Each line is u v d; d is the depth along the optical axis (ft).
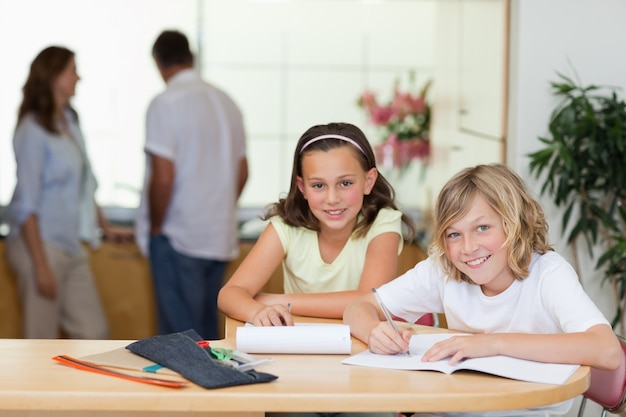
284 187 19.24
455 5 14.83
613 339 6.33
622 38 11.14
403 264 15.53
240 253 15.69
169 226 13.69
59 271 14.17
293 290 8.98
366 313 7.34
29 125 13.65
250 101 19.06
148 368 6.03
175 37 13.76
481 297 7.25
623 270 10.90
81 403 5.58
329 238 8.53
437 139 16.69
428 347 6.83
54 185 13.93
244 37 18.81
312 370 6.19
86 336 14.64
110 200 18.31
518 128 11.22
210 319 14.29
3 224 15.99
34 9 17.88
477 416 6.51
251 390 5.67
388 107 18.30
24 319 14.03
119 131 18.26
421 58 19.10
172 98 13.46
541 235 7.13
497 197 6.79
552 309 6.87
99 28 18.10
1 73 17.80
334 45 19.04
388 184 8.60
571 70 11.18
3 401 5.58
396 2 18.95
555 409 6.40
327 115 19.17
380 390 5.70
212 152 13.76
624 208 11.03
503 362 6.18
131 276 15.75
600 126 10.66
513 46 11.35
